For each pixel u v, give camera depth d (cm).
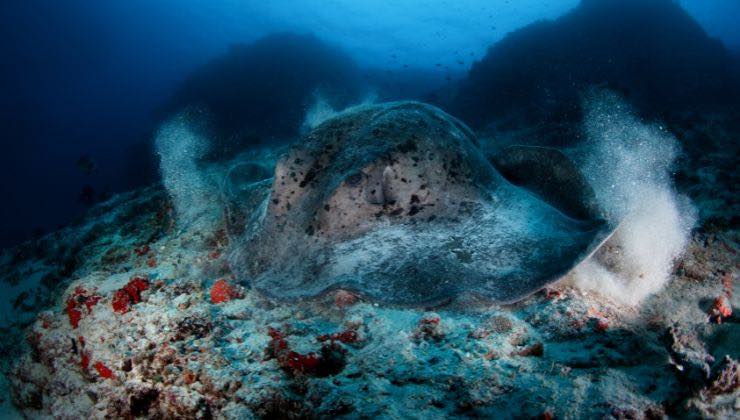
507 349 246
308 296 260
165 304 336
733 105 1368
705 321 281
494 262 266
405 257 268
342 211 285
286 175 321
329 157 326
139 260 457
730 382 202
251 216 370
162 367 265
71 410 308
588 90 1293
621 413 192
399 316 284
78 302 369
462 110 1667
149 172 2034
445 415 202
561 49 1702
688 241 391
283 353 248
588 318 266
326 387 219
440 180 306
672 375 218
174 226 518
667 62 1594
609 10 1806
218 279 362
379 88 2794
